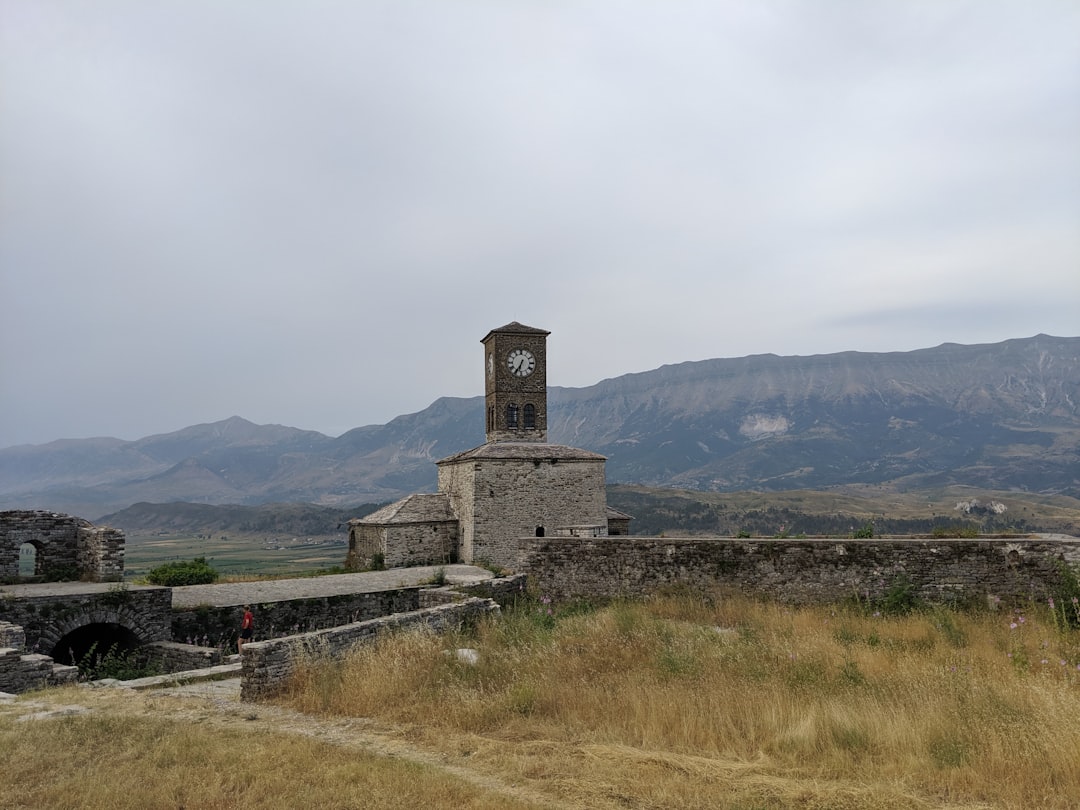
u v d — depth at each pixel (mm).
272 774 9297
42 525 26750
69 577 26750
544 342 54000
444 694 13086
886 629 18125
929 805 8359
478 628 18734
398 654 14484
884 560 21672
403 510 47344
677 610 21859
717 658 14438
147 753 10133
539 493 46812
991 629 18000
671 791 8742
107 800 8453
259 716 12469
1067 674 13227
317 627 25812
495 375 53062
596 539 24734
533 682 13180
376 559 45406
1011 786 8695
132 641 22578
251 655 13727
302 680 13828
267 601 25062
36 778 9273
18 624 20359
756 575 22828
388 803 8336
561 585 24969
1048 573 20125
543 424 53312
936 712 10828
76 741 10609
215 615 23906
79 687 15328
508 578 25609
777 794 8633
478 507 45656
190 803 8422
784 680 12930
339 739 11188
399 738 11250
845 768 9508
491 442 53438
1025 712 10523
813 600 22156
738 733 10812
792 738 10352
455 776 9391
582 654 15266
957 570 20953
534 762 9867
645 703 12055
